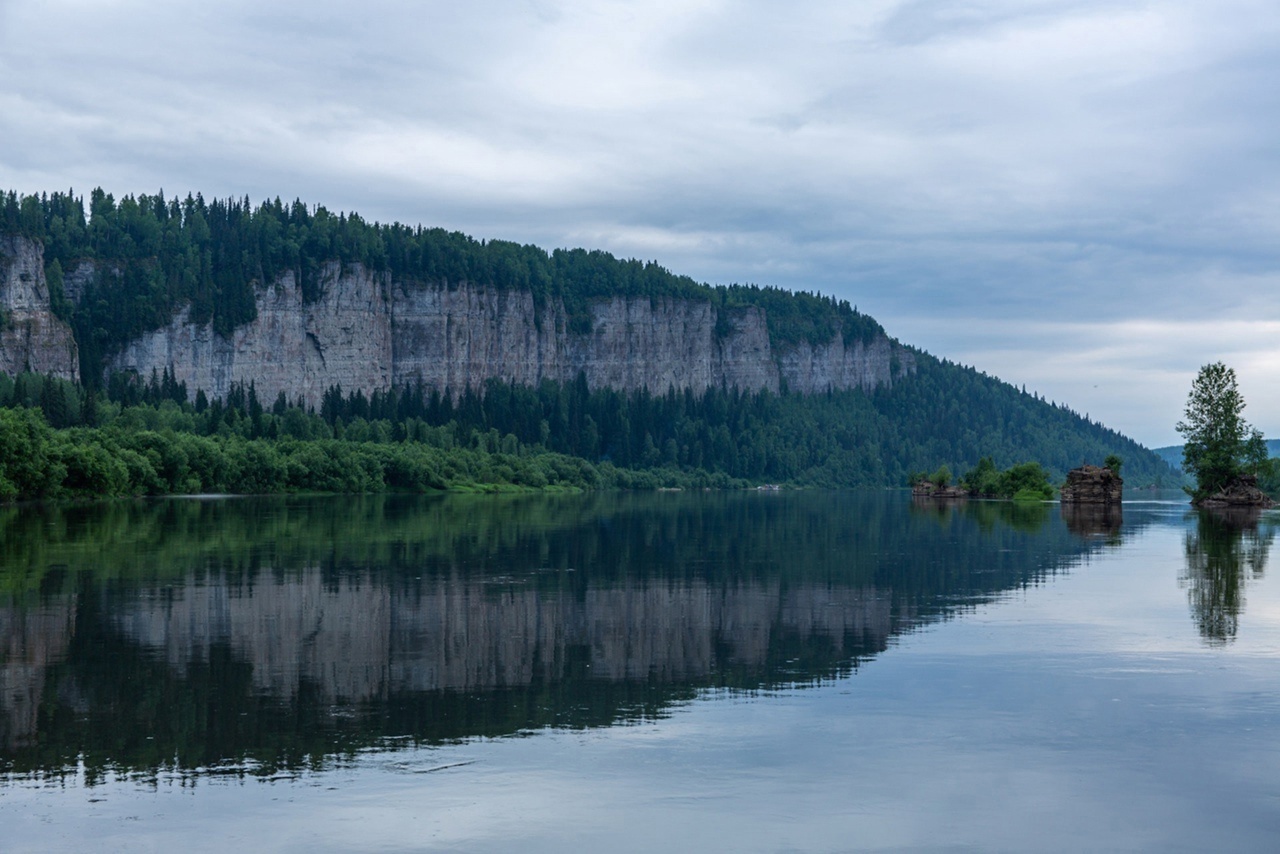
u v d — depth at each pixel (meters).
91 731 30.14
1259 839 22.95
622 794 25.34
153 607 51.88
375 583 62.31
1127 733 30.08
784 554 84.69
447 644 43.25
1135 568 72.25
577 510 175.75
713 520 142.25
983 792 25.53
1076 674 37.34
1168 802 24.92
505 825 23.53
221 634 44.88
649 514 161.88
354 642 43.50
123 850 22.27
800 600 56.44
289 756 28.03
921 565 75.38
